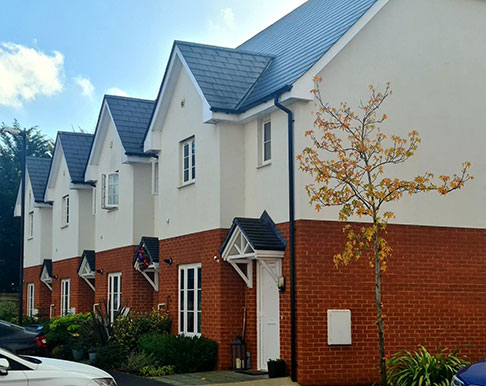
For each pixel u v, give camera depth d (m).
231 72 17.67
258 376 15.21
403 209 15.67
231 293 16.62
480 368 10.20
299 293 14.49
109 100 23.42
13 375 8.79
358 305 14.92
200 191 17.72
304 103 15.02
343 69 15.38
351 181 12.36
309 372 14.30
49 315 29.64
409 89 16.14
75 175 26.59
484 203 16.67
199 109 17.95
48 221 32.25
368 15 15.59
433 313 15.66
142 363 16.44
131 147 21.80
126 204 22.44
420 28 16.53
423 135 16.17
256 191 16.42
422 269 15.69
